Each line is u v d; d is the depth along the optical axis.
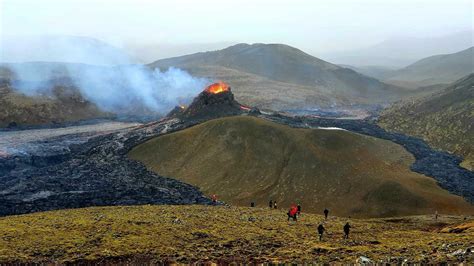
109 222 63.47
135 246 49.19
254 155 147.88
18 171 157.38
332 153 143.38
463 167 153.25
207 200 118.56
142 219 67.50
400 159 153.00
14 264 43.16
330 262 39.53
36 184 132.00
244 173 140.38
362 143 157.38
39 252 47.19
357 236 57.12
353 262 38.47
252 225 64.50
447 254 36.62
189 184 138.38
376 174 128.88
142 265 42.69
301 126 197.75
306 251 46.06
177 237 53.84
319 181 128.62
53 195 118.69
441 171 142.12
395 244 48.25
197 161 152.75
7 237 53.78
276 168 139.88
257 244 50.69
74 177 142.12
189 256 45.22
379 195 113.50
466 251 35.97
